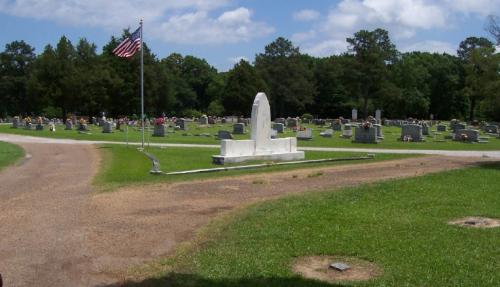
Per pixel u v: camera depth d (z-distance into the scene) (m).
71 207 11.80
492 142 37.75
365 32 100.69
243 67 110.06
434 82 114.00
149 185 15.36
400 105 110.62
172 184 15.62
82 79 89.75
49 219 10.51
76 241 8.82
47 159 23.55
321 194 13.58
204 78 135.38
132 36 28.61
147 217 10.75
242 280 6.77
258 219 10.38
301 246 8.37
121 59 94.38
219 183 15.95
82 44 101.94
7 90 112.69
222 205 12.19
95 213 11.14
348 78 102.12
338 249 8.19
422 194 13.46
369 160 23.86
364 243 8.52
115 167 19.92
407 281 6.74
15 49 115.69
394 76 106.44
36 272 7.23
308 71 114.19
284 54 113.12
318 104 117.50
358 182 16.08
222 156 21.66
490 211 11.25
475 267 7.29
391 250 8.14
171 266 7.42
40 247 8.45
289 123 58.03
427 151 29.67
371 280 6.81
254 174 18.30
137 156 24.34
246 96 108.00
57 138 40.50
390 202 12.28
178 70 130.50
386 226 9.75
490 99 34.47
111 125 49.66
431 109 115.56
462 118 113.44
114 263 7.62
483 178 16.78
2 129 55.34
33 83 90.75
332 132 43.69
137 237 9.09
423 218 10.50
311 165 21.62
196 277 6.92
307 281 6.76
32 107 108.19
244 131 46.72
